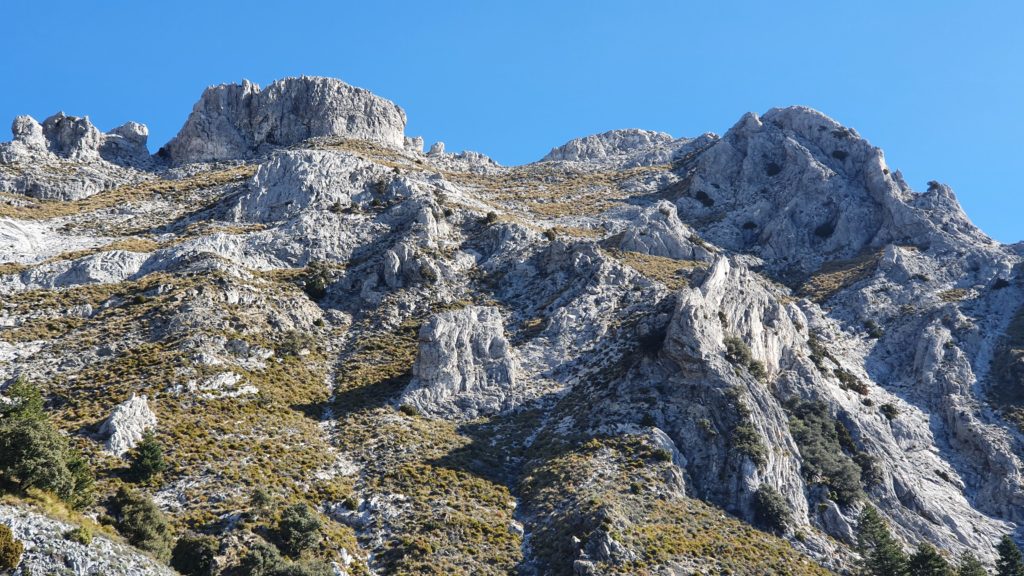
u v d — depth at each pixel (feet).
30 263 385.09
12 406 240.32
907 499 297.74
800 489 275.80
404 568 218.38
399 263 397.39
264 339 335.47
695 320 306.76
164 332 321.73
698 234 498.28
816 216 505.66
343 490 249.75
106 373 290.76
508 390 315.58
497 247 424.87
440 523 236.02
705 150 642.22
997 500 309.63
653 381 298.76
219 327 329.31
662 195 569.23
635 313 350.02
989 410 350.02
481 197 535.60
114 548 181.78
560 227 485.97
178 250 389.39
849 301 428.56
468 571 220.02
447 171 600.80
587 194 572.10
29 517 174.91
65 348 310.24
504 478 269.23
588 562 216.33
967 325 394.73
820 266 478.18
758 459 269.64
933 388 364.99
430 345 318.86
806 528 262.47
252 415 279.90
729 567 230.07
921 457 327.26
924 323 402.31
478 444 285.43
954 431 342.85
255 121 597.11
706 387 289.33
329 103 607.78
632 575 215.31
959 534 287.89
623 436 276.62
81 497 202.59
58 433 212.43
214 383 291.17
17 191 476.13
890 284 434.71
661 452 267.39
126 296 349.61
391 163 539.70
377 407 300.61
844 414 325.21
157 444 242.17
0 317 327.06
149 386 281.33
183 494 229.66
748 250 491.72
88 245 412.77
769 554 241.14
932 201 498.28
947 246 463.01
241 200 453.58
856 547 261.65
